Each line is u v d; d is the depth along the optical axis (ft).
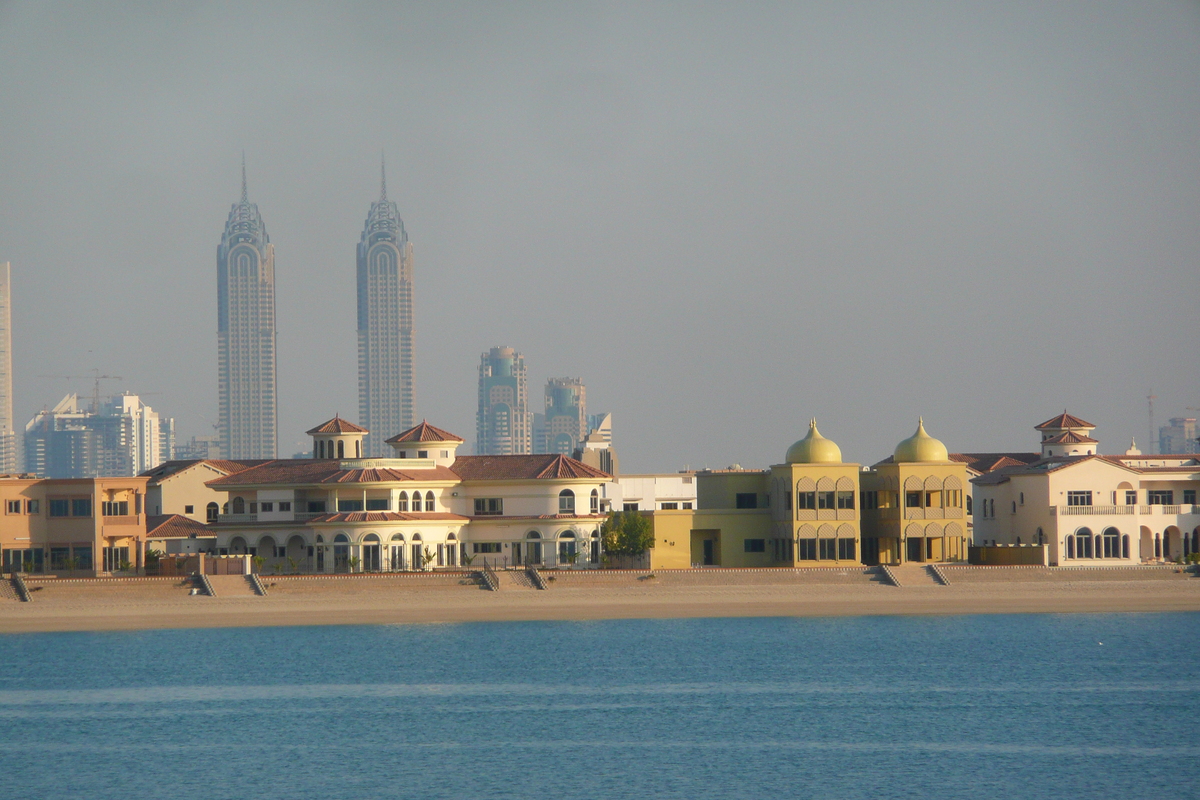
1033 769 499.92
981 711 588.91
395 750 526.98
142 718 579.07
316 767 504.02
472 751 524.52
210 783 485.56
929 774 493.77
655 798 465.88
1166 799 465.88
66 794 475.31
